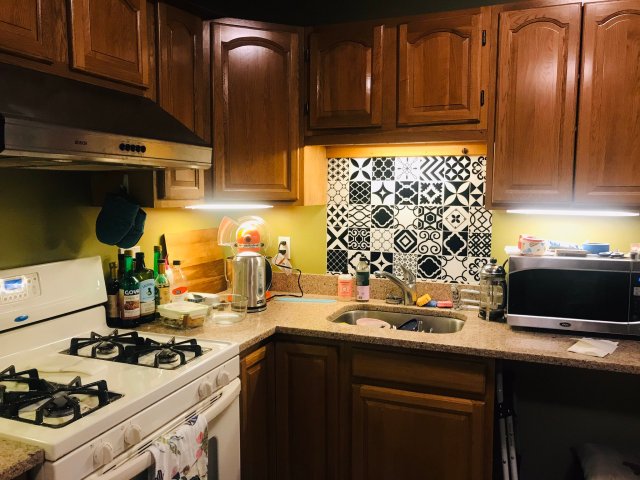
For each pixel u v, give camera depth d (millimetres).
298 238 2762
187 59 2121
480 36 2078
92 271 1946
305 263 2764
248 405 1992
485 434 1900
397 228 2580
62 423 1205
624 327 1897
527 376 2369
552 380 2340
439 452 1957
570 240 2311
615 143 1947
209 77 2242
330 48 2291
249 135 2314
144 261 2215
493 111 2094
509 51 2045
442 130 2166
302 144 2373
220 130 2268
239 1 2738
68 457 1141
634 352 1795
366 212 2627
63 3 1501
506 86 2057
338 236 2689
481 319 2219
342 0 2600
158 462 1325
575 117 1993
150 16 1930
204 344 1798
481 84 2094
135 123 1601
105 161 1480
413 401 1966
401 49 2184
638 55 1902
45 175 1852
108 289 2096
